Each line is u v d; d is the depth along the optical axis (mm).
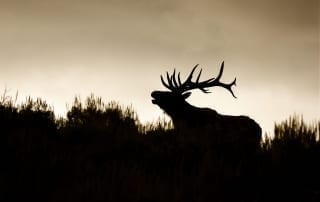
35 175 26062
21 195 23969
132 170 27062
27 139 31016
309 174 28922
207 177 28141
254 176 28406
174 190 25422
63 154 29672
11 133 32156
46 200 23906
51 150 30156
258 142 35562
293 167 29125
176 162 31141
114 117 40375
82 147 32750
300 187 28141
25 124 35781
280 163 29344
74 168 27625
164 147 33000
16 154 28609
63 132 35625
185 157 31609
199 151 32406
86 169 27328
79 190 24234
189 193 26016
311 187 28297
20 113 36656
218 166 29344
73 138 34812
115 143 33219
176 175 28188
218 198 26094
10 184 24656
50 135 35188
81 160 29094
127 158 31578
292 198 27203
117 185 25234
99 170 27391
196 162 31094
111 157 31469
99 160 30859
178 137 34656
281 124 32594
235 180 27922
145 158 31703
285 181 28266
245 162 30328
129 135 34406
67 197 23781
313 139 31047
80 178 26641
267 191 27609
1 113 35656
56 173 26859
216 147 33656
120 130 35531
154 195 24844
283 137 31469
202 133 36312
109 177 26375
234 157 32156
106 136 34719
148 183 26094
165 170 30359
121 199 24203
